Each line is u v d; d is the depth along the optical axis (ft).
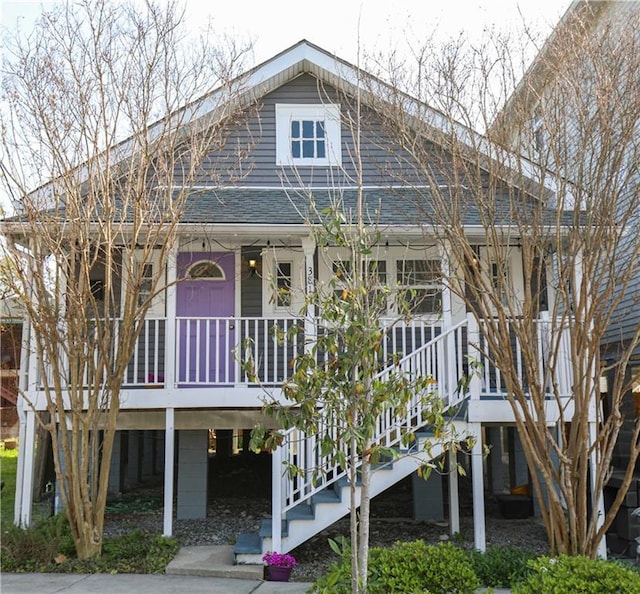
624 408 35.55
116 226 26.55
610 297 23.13
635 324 32.89
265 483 38.86
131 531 26.71
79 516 23.06
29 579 21.06
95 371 24.16
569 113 27.30
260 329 32.71
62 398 25.09
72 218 23.50
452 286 23.07
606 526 20.36
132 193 27.22
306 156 34.71
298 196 32.63
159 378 32.01
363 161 33.76
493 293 22.27
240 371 31.14
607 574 14.80
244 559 22.58
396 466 23.66
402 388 14.20
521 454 35.37
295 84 35.12
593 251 21.15
